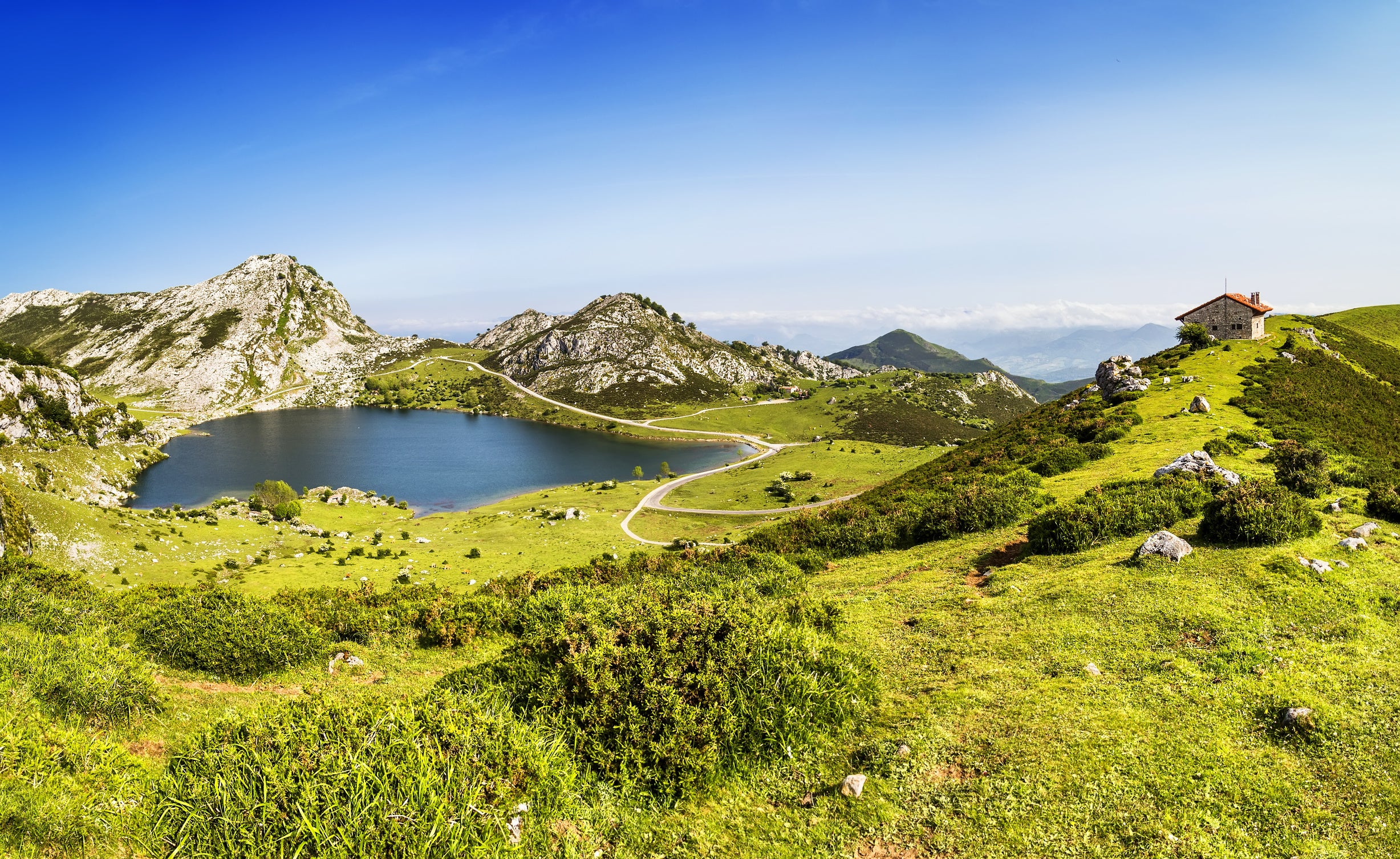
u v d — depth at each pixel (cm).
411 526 12544
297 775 775
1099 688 1205
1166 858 771
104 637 1864
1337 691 1077
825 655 1288
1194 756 957
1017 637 1527
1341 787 862
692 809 977
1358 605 1427
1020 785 933
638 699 1088
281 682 1919
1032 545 2459
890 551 3183
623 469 19975
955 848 838
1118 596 1670
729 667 1152
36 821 787
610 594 2314
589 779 994
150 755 1263
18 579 2619
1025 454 4788
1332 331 8838
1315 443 4028
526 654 1272
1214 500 2097
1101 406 5778
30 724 1051
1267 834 803
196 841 723
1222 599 1538
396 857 707
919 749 1063
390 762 786
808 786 1020
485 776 850
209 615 2094
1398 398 5950
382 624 2403
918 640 1634
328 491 14788
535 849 824
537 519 11844
